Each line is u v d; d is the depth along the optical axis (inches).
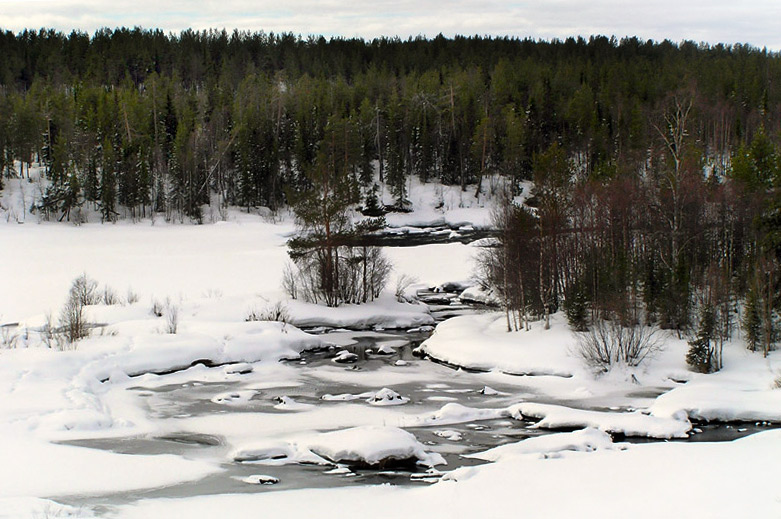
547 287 1860.2
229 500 811.4
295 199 2191.2
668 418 1178.0
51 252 3014.3
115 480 895.7
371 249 2263.8
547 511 745.0
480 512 752.3
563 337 1683.1
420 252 3083.2
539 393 1416.1
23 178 4352.9
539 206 1878.7
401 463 971.3
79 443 1067.9
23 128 4195.4
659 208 2192.4
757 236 1946.4
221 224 3981.3
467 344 1706.4
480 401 1358.3
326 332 1978.3
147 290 2246.6
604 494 786.2
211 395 1386.6
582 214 2069.4
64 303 1958.7
